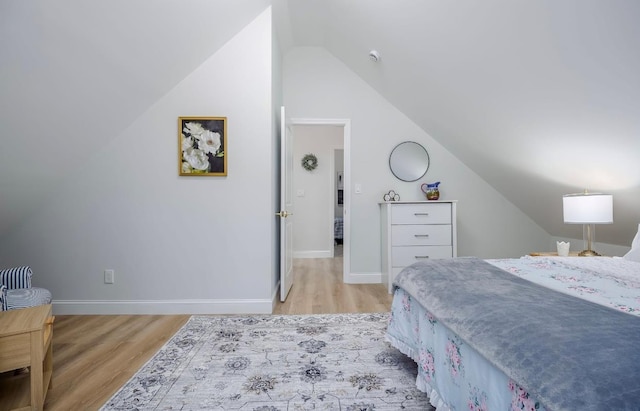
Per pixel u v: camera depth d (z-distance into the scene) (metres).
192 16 2.06
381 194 3.60
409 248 3.17
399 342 1.71
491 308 1.04
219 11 2.20
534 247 3.64
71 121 2.02
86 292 2.52
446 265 1.69
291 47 3.53
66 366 1.73
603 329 0.81
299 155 5.35
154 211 2.53
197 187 2.54
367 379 1.59
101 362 1.77
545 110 2.00
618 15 1.23
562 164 2.36
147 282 2.54
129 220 2.52
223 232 2.56
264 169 2.56
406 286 1.61
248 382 1.56
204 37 2.31
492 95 2.23
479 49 1.95
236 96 2.54
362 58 3.19
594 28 1.34
